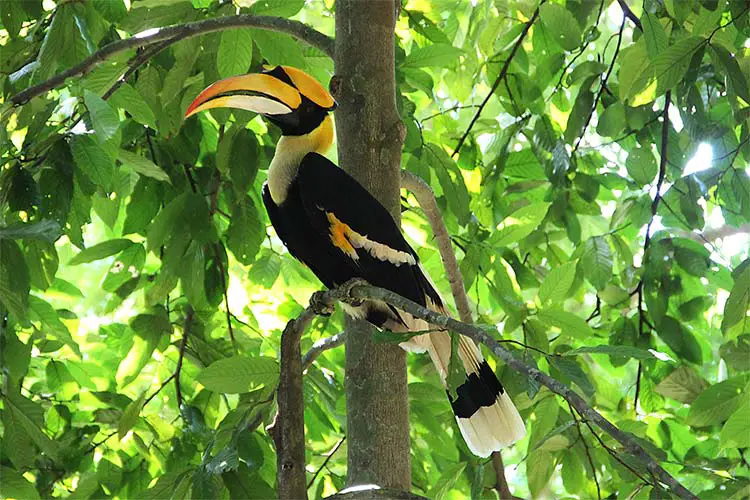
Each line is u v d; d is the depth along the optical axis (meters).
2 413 8.91
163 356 11.05
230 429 8.70
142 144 10.30
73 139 7.36
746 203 9.86
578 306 14.34
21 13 9.13
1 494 8.56
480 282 11.34
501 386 7.15
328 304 7.30
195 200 9.27
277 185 7.68
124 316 13.36
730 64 8.25
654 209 10.47
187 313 10.40
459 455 10.44
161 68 9.30
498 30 11.98
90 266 15.23
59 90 9.14
